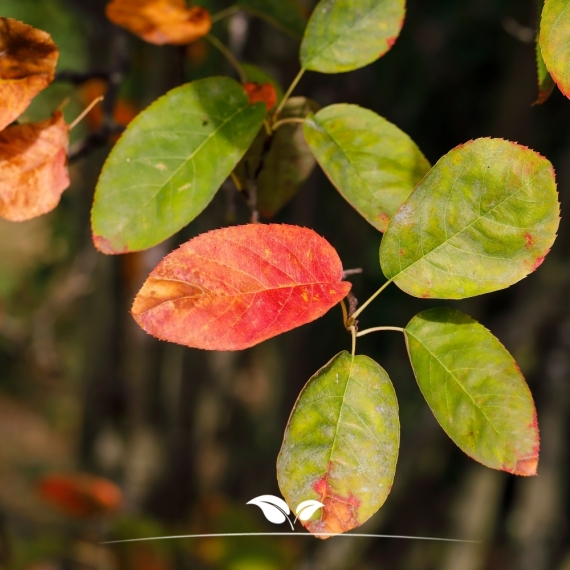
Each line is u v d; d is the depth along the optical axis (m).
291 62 0.88
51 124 0.41
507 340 1.18
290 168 0.46
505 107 1.28
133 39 0.79
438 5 1.32
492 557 1.53
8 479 1.93
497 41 1.39
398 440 0.37
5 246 2.31
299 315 0.37
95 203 0.40
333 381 0.37
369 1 0.43
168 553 0.82
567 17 0.37
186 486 1.32
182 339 0.36
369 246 1.44
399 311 1.55
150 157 0.40
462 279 0.38
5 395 2.53
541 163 0.37
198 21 0.45
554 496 1.39
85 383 1.34
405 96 1.40
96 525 0.81
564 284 1.13
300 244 0.37
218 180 0.41
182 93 0.41
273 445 1.72
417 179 0.41
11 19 0.39
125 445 1.31
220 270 0.37
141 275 0.96
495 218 0.37
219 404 1.57
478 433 0.38
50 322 1.10
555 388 1.30
